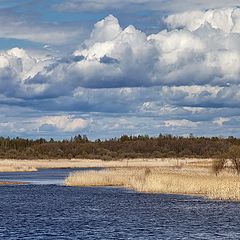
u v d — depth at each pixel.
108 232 49.47
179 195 79.75
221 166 92.94
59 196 81.81
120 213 62.41
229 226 52.56
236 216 58.91
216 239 46.19
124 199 76.00
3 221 56.22
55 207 68.75
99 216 60.16
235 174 89.19
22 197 81.31
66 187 97.06
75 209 66.56
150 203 70.94
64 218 58.56
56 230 50.47
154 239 46.22
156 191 84.88
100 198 77.88
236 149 93.06
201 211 62.75
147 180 87.75
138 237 47.09
